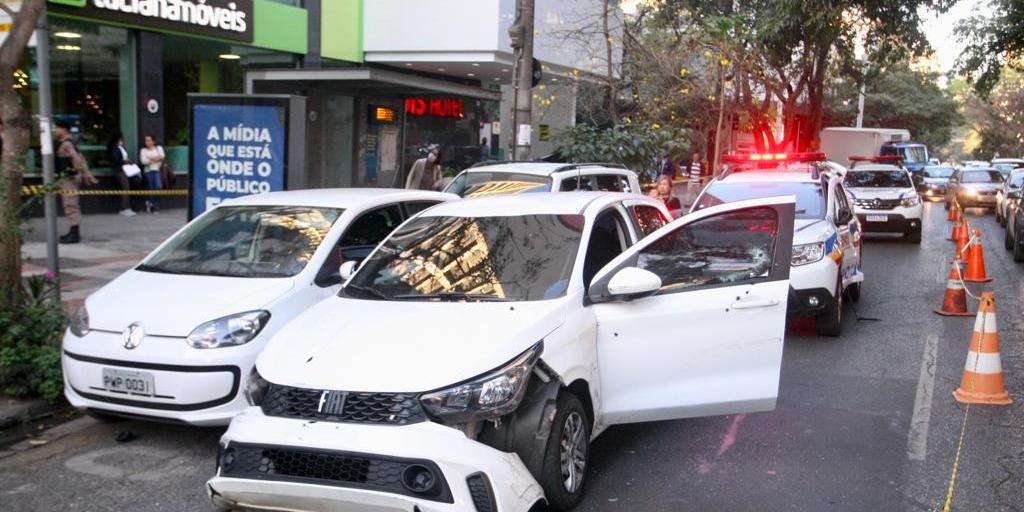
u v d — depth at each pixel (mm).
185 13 18828
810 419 6812
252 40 20484
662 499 5273
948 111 55594
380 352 4613
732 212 5676
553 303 5164
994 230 24266
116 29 18250
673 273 5609
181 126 20203
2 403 6949
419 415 4297
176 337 6055
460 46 21984
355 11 22672
